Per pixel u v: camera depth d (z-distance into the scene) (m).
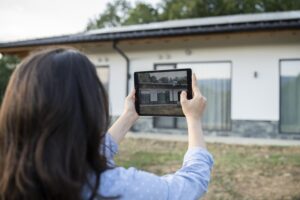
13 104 0.98
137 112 1.48
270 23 9.51
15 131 0.97
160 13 30.39
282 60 10.12
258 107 10.26
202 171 1.10
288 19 9.94
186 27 10.64
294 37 9.95
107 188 0.97
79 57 1.04
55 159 0.92
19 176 0.92
